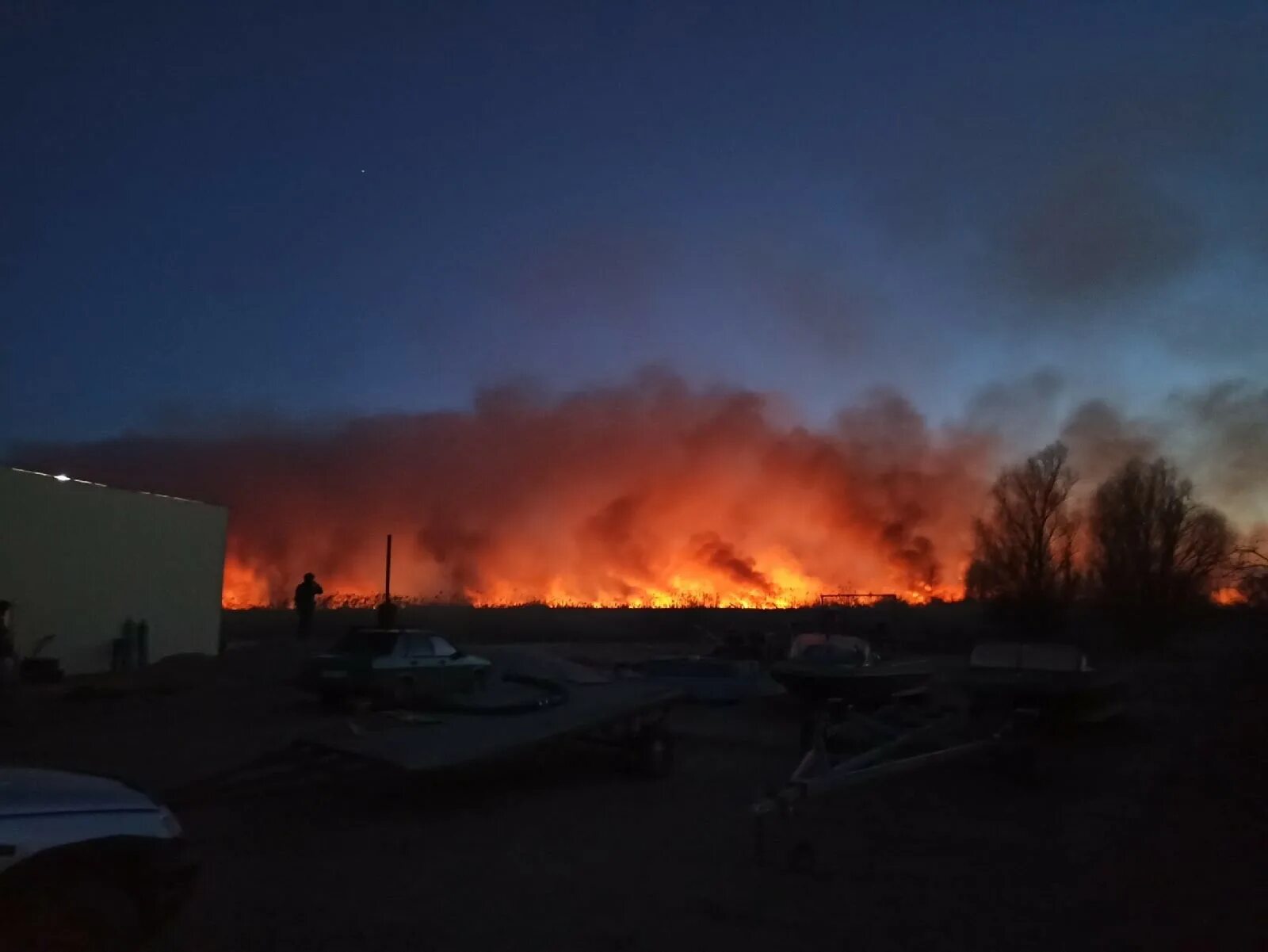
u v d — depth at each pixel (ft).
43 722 56.59
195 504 94.53
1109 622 157.99
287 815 35.29
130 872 18.99
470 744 35.68
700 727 61.31
